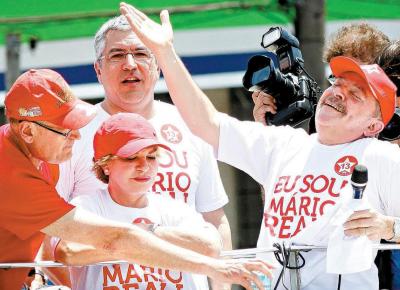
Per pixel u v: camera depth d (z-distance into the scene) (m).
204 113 9.67
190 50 18.28
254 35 18.36
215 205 10.91
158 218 9.52
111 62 10.64
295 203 9.21
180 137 10.73
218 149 9.75
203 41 18.33
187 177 10.54
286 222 9.21
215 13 17.33
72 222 8.77
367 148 9.13
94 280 9.28
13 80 17.45
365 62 10.34
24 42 18.34
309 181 9.21
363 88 9.12
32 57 18.33
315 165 9.27
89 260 9.07
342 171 9.12
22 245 8.98
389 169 9.02
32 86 8.86
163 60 9.61
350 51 10.38
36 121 8.84
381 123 9.22
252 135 9.72
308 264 9.10
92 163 10.15
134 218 9.45
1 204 8.73
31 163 8.84
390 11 17.73
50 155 8.99
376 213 8.47
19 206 8.74
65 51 18.31
